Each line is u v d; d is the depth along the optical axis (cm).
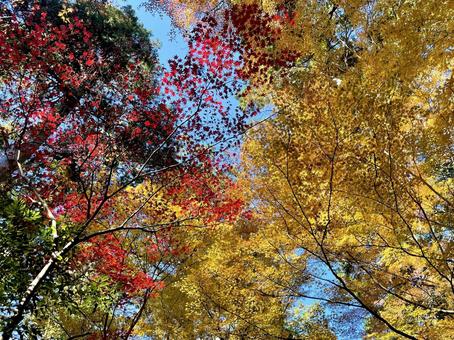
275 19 809
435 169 517
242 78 826
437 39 446
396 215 481
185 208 798
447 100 437
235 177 786
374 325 746
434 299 564
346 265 717
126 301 748
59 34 816
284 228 562
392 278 616
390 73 474
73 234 503
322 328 799
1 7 948
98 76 834
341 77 643
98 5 1255
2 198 428
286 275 650
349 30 739
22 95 720
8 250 406
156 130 834
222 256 678
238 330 702
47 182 748
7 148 637
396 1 570
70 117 783
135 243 852
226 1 1107
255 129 589
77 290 460
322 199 507
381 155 461
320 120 501
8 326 383
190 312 785
